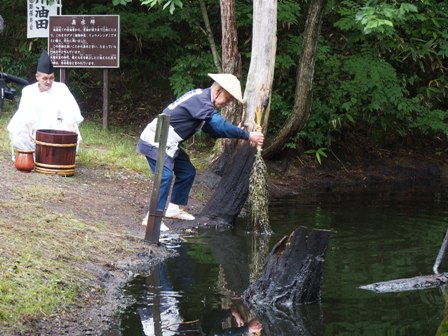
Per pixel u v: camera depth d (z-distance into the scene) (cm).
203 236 1022
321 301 838
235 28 1245
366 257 959
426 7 1528
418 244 1012
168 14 1488
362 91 1461
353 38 1520
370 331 775
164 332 764
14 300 765
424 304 834
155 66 1586
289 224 1094
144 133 1010
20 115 1113
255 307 822
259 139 996
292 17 1431
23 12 1595
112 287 842
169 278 877
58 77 1545
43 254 852
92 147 1266
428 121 1564
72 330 754
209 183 1214
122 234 960
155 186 956
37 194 1012
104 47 1332
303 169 1442
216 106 997
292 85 1494
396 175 1499
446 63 1647
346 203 1241
